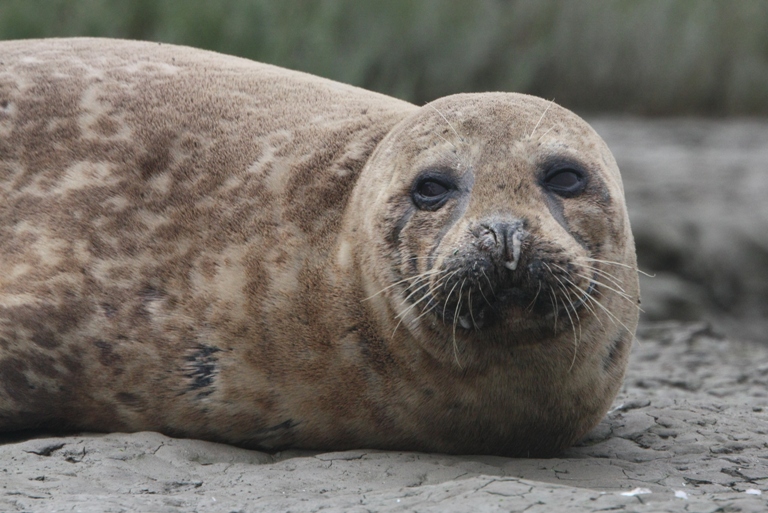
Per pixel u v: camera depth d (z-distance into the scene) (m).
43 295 18.31
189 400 17.89
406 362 17.08
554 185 16.41
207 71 20.94
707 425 20.31
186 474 15.93
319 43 56.00
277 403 17.70
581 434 18.55
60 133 19.81
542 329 15.99
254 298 17.78
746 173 58.12
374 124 19.31
